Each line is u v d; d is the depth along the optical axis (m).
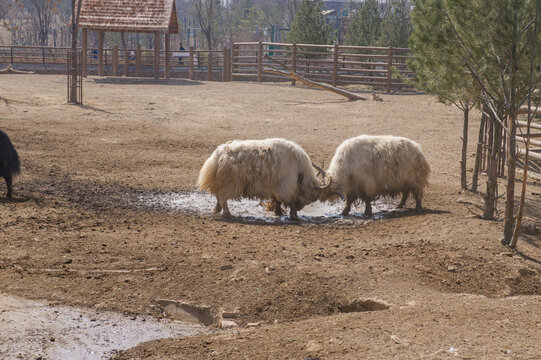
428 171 10.80
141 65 37.03
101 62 34.28
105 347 5.48
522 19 8.14
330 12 77.31
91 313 6.14
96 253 7.75
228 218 10.17
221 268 7.26
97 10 33.84
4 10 65.31
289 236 9.08
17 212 9.55
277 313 6.29
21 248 7.77
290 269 7.20
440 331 5.43
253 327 5.89
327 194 10.34
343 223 10.17
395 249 8.28
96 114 20.56
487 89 9.05
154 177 13.20
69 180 12.44
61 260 7.41
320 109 23.81
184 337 5.68
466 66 9.14
